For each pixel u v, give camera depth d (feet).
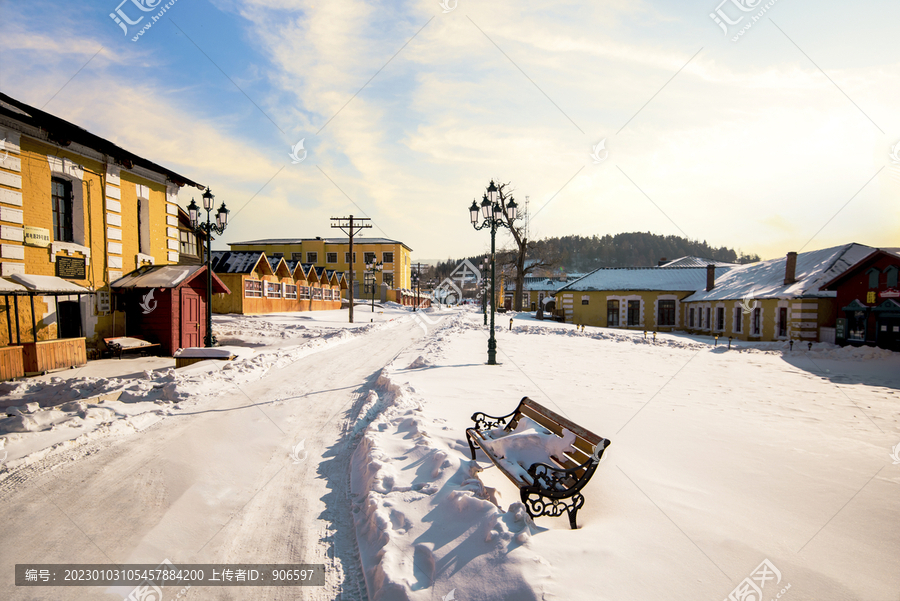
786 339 72.18
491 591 9.04
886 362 44.21
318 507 14.53
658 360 46.52
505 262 176.65
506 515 11.81
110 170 49.78
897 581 9.14
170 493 15.31
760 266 99.76
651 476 15.02
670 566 9.73
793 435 19.70
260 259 104.99
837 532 11.23
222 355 40.40
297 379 35.88
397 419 22.52
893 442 18.69
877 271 54.08
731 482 14.49
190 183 63.31
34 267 41.27
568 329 84.69
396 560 10.63
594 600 8.50
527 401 18.42
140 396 28.32
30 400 27.96
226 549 12.03
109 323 49.47
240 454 19.12
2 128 38.29
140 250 56.29
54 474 16.65
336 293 167.63
